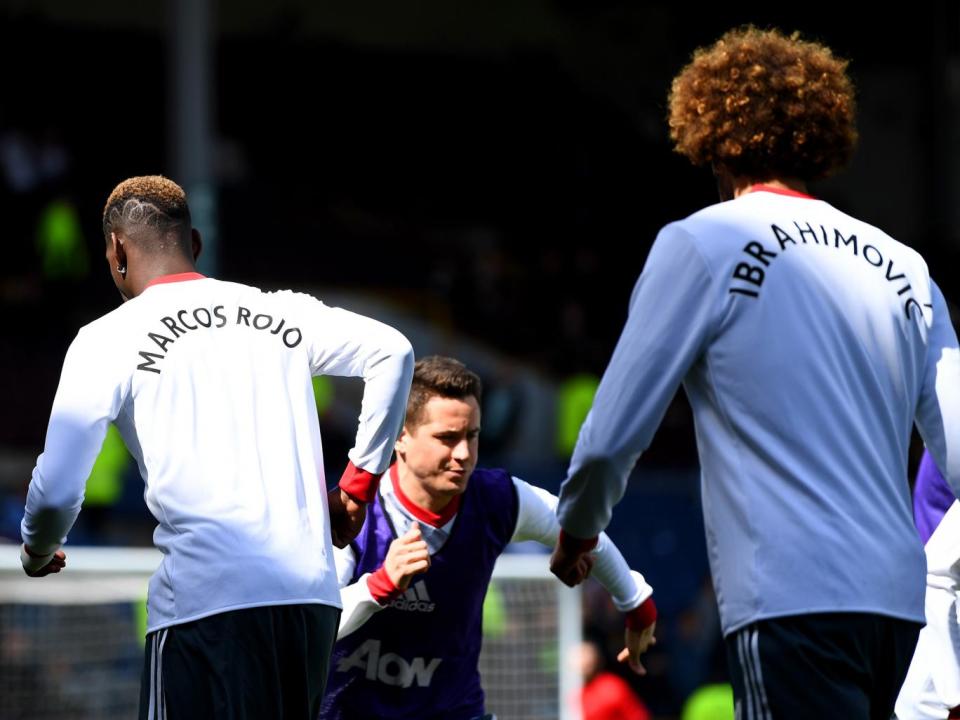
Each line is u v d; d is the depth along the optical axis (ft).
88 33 280.10
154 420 36.45
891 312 32.76
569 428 181.37
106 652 86.17
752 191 33.73
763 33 35.29
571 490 33.04
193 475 36.01
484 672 82.58
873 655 31.14
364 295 214.69
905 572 31.45
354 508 38.96
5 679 83.71
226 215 252.62
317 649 36.29
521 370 204.74
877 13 293.84
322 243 252.62
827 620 30.53
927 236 283.38
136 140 273.54
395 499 45.62
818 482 31.12
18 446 175.42
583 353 213.05
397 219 279.69
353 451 38.96
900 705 42.09
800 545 30.76
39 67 271.28
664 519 144.36
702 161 34.83
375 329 38.55
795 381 31.40
